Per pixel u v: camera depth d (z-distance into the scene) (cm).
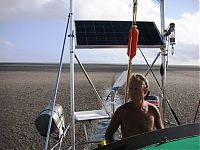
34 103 944
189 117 749
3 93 1075
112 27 433
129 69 312
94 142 407
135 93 300
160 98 446
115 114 316
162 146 205
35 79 1591
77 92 1109
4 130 666
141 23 449
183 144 207
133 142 209
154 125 319
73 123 363
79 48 385
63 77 1647
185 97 1035
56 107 416
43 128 388
